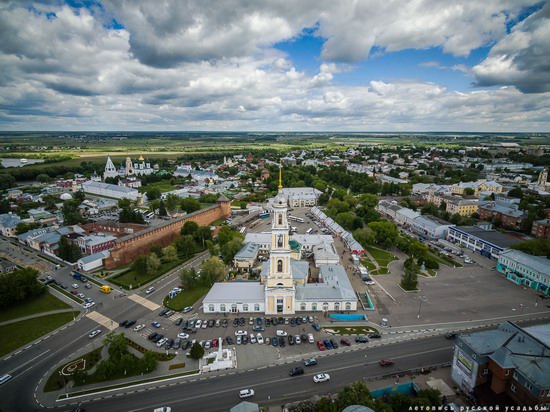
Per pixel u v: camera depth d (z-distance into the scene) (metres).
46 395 94.19
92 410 88.94
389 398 85.44
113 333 121.56
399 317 130.88
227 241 199.00
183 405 90.38
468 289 154.00
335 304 134.75
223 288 141.38
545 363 83.25
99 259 181.00
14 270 158.88
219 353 105.94
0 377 99.94
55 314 134.25
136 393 94.50
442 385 95.56
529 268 156.88
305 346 114.00
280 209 124.62
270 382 98.12
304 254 199.00
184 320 129.88
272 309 132.88
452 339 116.75
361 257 195.12
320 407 80.44
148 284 161.25
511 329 98.12
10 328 125.19
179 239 199.25
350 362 105.88
